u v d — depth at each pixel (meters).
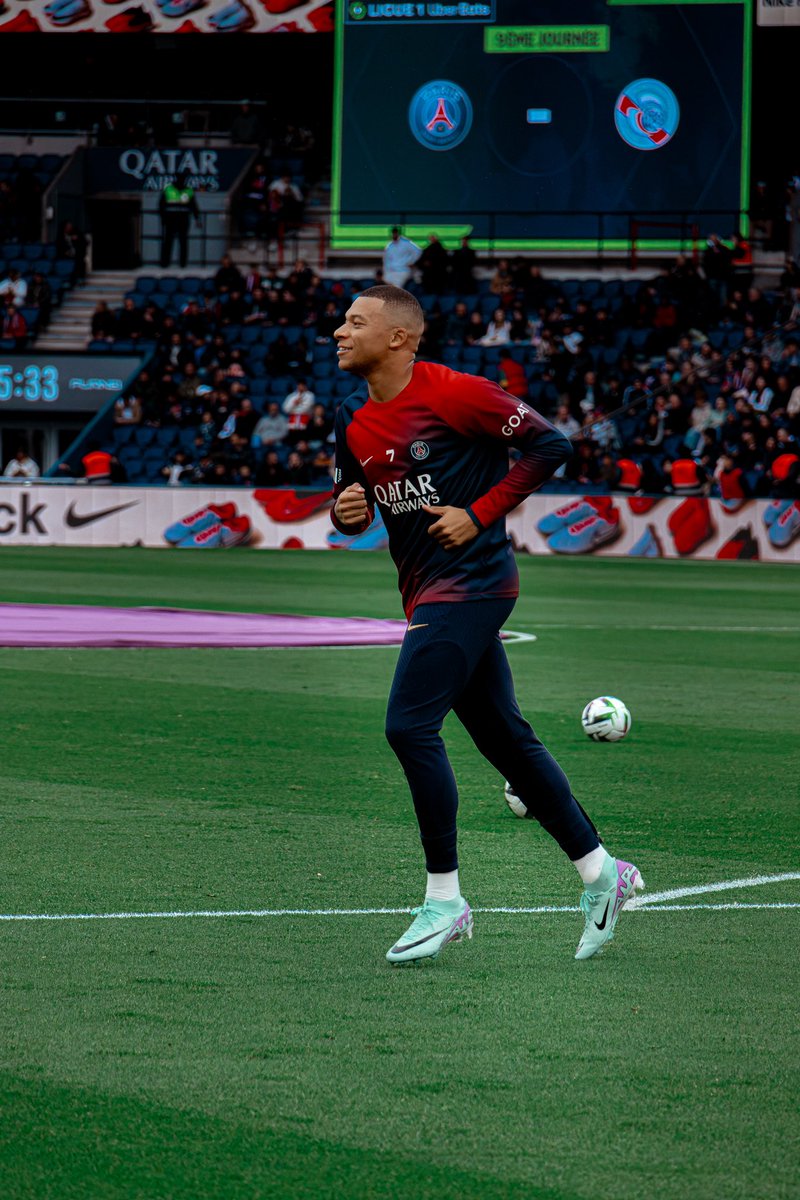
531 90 106.56
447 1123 11.27
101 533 95.69
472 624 15.26
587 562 85.38
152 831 21.45
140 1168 10.50
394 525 15.62
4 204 119.12
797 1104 11.68
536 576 75.00
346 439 15.67
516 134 107.19
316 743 28.98
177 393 105.25
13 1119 11.32
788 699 35.66
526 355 104.31
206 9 111.44
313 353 107.88
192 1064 12.44
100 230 122.75
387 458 15.34
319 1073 12.25
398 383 15.38
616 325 106.31
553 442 14.98
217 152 119.25
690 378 100.12
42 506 96.00
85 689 35.88
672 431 96.31
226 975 14.88
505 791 22.92
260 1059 12.56
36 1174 10.41
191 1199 10.05
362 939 16.22
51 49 125.69
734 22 104.00
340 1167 10.52
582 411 99.88
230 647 44.53
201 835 21.23
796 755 28.31
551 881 18.89
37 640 45.62
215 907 17.44
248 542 94.81
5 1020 13.52
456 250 107.38
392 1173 10.44
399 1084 12.02
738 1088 11.99
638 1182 10.32
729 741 29.81
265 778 25.53
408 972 15.05
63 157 121.62
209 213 118.75
